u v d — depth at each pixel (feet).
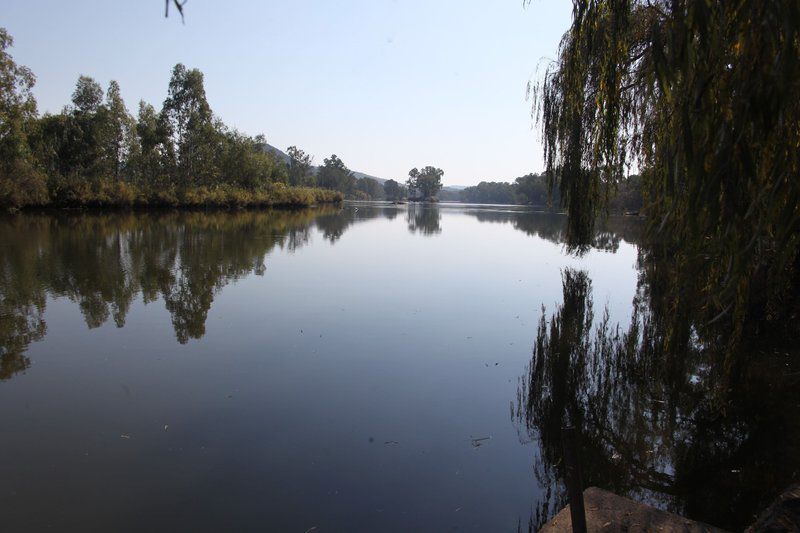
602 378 26.63
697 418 22.11
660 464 18.61
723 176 9.79
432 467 17.56
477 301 44.04
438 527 14.34
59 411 20.93
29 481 15.97
